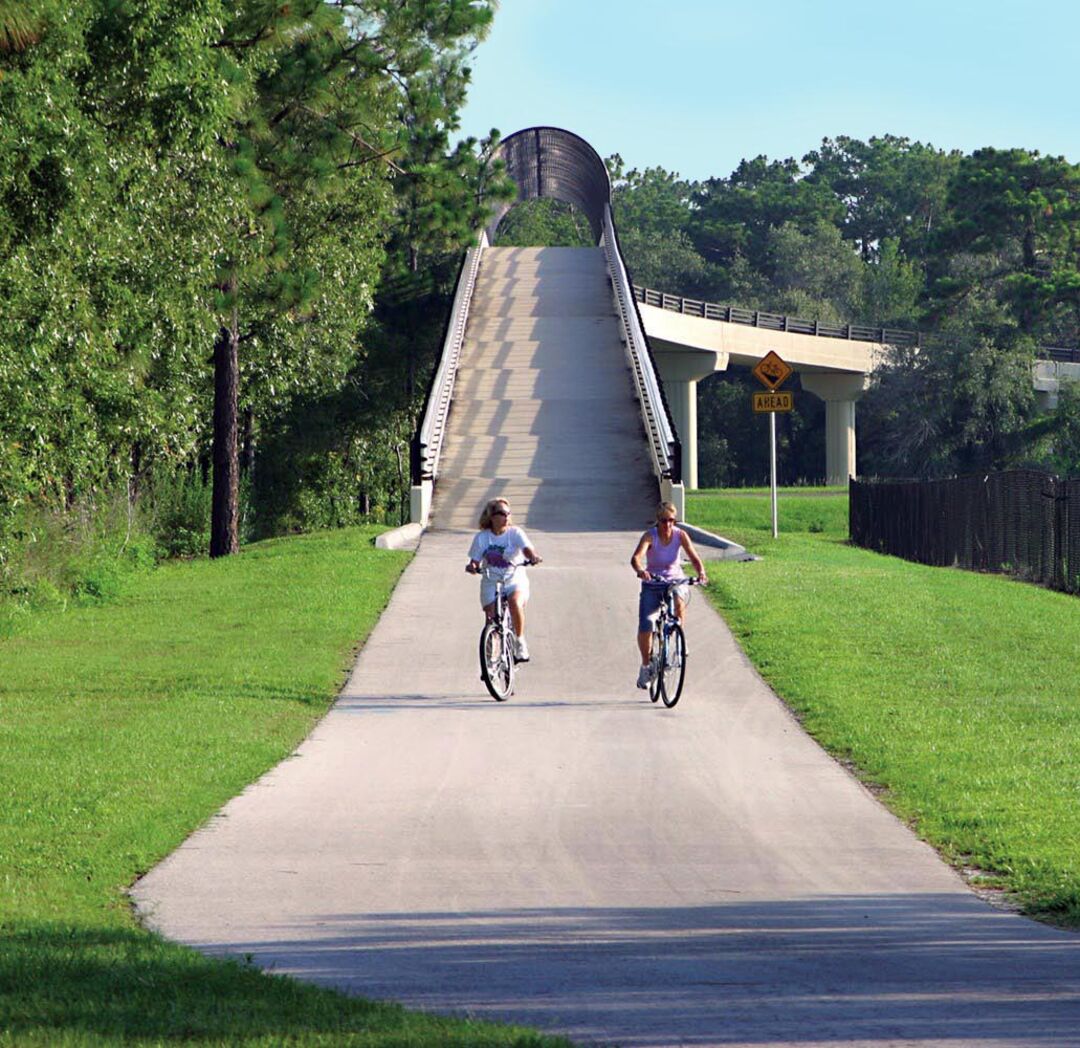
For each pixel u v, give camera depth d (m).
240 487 159.50
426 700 47.84
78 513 86.38
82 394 84.12
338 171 100.88
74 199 63.31
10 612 66.50
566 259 199.50
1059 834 29.27
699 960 21.09
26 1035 16.33
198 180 88.25
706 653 55.41
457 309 149.50
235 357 107.69
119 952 20.64
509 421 123.81
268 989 18.69
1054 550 79.12
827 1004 18.50
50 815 31.06
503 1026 16.97
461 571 78.19
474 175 131.00
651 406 114.56
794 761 38.16
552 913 24.20
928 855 28.59
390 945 22.05
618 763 38.00
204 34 67.75
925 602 67.00
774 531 98.94
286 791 34.69
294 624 62.81
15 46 55.00
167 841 29.45
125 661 54.84
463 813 32.38
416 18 96.88
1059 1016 17.83
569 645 58.12
